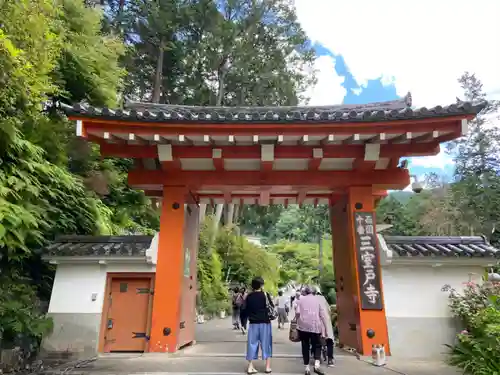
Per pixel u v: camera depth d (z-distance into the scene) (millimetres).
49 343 7141
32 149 7305
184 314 8031
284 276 31094
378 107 8953
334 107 9273
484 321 6289
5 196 6645
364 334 7059
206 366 6086
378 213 30656
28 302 7145
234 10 22078
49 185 8203
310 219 32812
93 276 7594
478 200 25641
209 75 22031
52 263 7648
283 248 38750
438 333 7262
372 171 7840
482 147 27344
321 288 16688
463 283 7578
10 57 5742
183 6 19781
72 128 10219
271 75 21672
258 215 28844
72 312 7332
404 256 7504
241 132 6840
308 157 7457
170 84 21859
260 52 22094
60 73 10117
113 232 11961
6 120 6586
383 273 7660
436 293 7539
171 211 7754
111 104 12398
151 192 8781
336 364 6461
